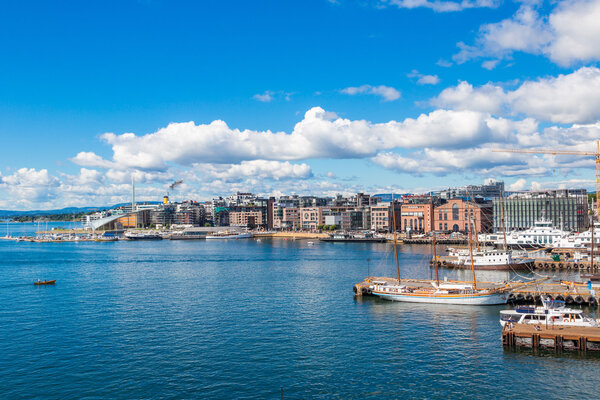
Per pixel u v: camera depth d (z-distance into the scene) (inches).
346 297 5836.6
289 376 3287.4
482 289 5492.1
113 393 3016.7
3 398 2945.4
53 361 3550.7
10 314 4963.1
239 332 4288.9
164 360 3572.8
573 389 3095.5
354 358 3629.4
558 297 5315.0
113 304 5438.0
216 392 3036.4
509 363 3511.3
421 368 3435.0
